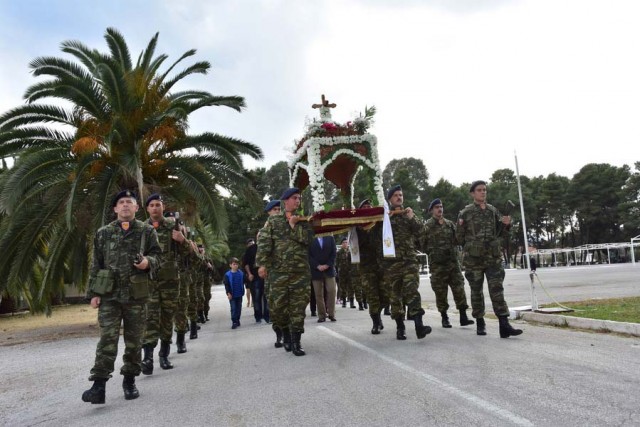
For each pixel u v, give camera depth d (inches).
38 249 607.8
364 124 335.3
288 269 284.5
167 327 271.1
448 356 240.7
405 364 228.7
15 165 551.5
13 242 567.8
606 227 2861.7
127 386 209.3
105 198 536.1
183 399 198.7
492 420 145.6
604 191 2704.2
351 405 170.7
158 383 234.2
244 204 2421.3
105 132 565.6
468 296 647.1
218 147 615.8
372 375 212.5
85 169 534.3
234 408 178.5
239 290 479.8
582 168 2797.7
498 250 296.5
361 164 335.3
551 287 700.7
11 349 444.1
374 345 288.8
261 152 654.5
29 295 693.9
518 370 203.3
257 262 290.4
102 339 199.3
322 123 332.5
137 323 209.9
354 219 304.0
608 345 250.8
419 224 309.0
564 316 329.4
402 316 304.7
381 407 165.6
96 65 553.6
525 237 390.9
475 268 299.6
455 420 147.6
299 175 366.9
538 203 2728.8
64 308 1073.5
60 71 552.4
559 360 218.7
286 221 292.2
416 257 306.2
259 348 319.0
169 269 268.2
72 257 614.5
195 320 405.7
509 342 271.0
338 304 683.4
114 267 205.0
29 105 563.5
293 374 227.6
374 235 323.0
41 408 204.5
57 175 548.1
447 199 2571.4
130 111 576.4
